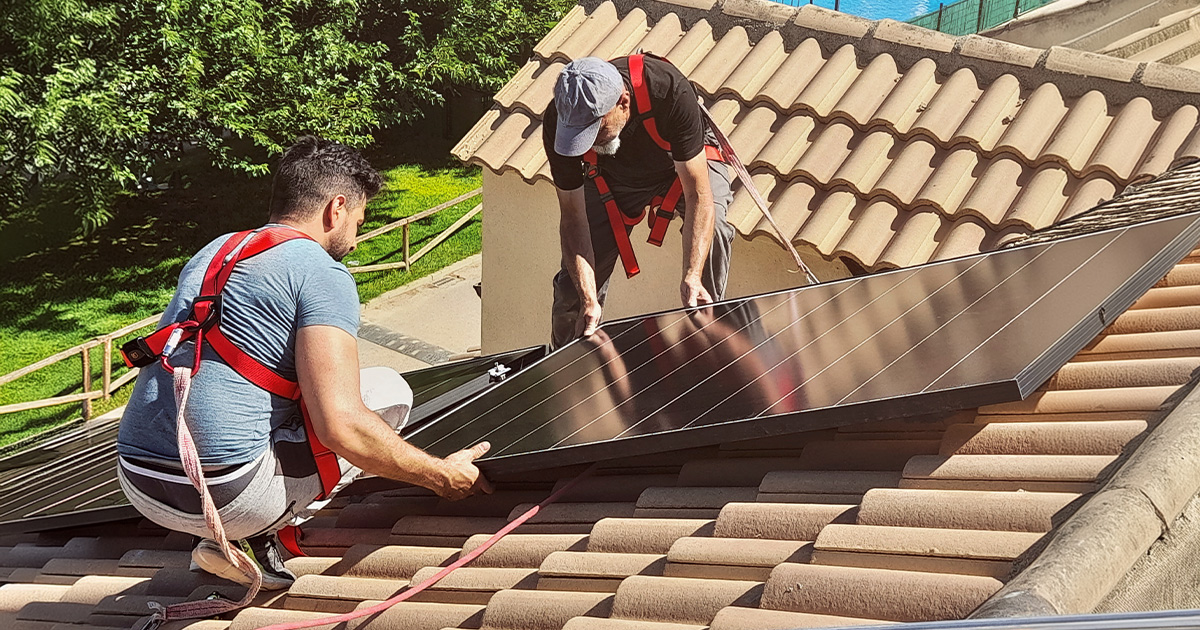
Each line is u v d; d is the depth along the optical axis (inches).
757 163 266.8
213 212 808.9
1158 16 561.6
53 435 475.8
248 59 697.0
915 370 97.2
